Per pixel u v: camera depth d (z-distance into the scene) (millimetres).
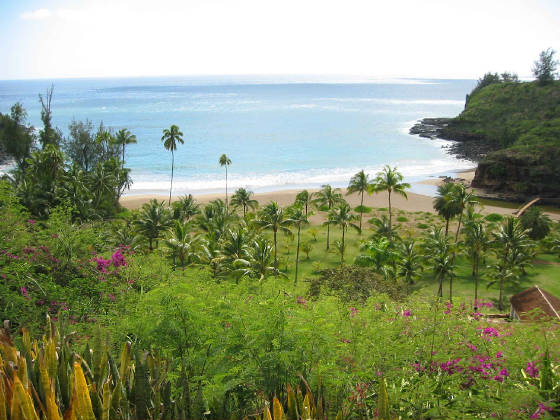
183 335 8695
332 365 7625
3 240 16344
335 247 52688
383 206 73750
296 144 133875
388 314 10414
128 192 81062
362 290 22781
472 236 41656
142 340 9383
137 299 13219
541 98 141625
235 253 36281
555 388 7273
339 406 7109
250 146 130125
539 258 50750
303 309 9328
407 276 42062
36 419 5293
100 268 16797
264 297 9984
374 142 138875
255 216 58188
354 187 67625
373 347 8578
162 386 7488
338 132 157000
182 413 6375
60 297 14047
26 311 12680
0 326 7590
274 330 7949
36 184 48906
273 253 42000
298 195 66438
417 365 8711
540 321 9570
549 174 81438
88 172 62000
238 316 8664
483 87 179125
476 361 8352
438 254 40156
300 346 7941
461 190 53344
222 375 7316
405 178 95188
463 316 9875
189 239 38281
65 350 7188
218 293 11000
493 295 40438
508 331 9352
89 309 13984
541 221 54031
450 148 130125
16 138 65125
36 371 6457
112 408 6289
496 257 48781
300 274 45688
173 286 9164
